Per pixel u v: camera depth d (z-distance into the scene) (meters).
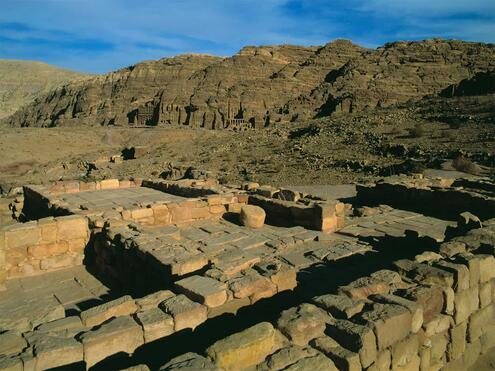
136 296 9.23
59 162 53.31
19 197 19.84
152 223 12.76
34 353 4.98
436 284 6.36
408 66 101.31
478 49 106.12
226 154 47.62
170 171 37.59
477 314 6.88
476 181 16.48
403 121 50.12
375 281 6.45
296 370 4.66
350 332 5.09
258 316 6.60
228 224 13.07
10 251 10.41
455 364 6.48
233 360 4.68
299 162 38.69
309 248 10.65
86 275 10.63
